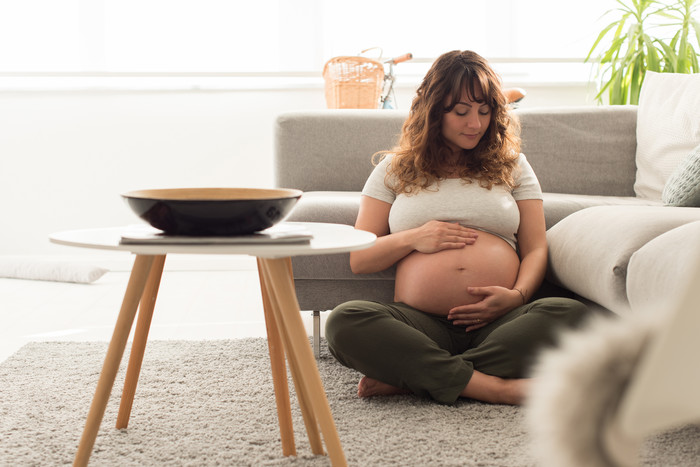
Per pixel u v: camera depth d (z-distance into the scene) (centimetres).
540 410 44
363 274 196
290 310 98
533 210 179
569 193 263
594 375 41
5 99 393
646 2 368
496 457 121
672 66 356
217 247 91
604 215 161
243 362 193
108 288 336
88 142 399
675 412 36
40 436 136
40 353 204
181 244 93
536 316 153
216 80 405
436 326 163
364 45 420
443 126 173
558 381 42
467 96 168
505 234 174
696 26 355
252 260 397
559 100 422
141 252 93
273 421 146
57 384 172
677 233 125
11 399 160
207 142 406
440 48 423
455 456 122
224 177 409
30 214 400
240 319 266
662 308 41
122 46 407
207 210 97
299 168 255
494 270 164
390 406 152
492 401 151
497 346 152
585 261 153
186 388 169
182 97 402
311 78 413
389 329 152
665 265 121
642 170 256
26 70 396
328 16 417
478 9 422
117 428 140
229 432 139
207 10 410
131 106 400
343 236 108
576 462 42
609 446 41
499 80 175
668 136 248
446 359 151
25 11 400
